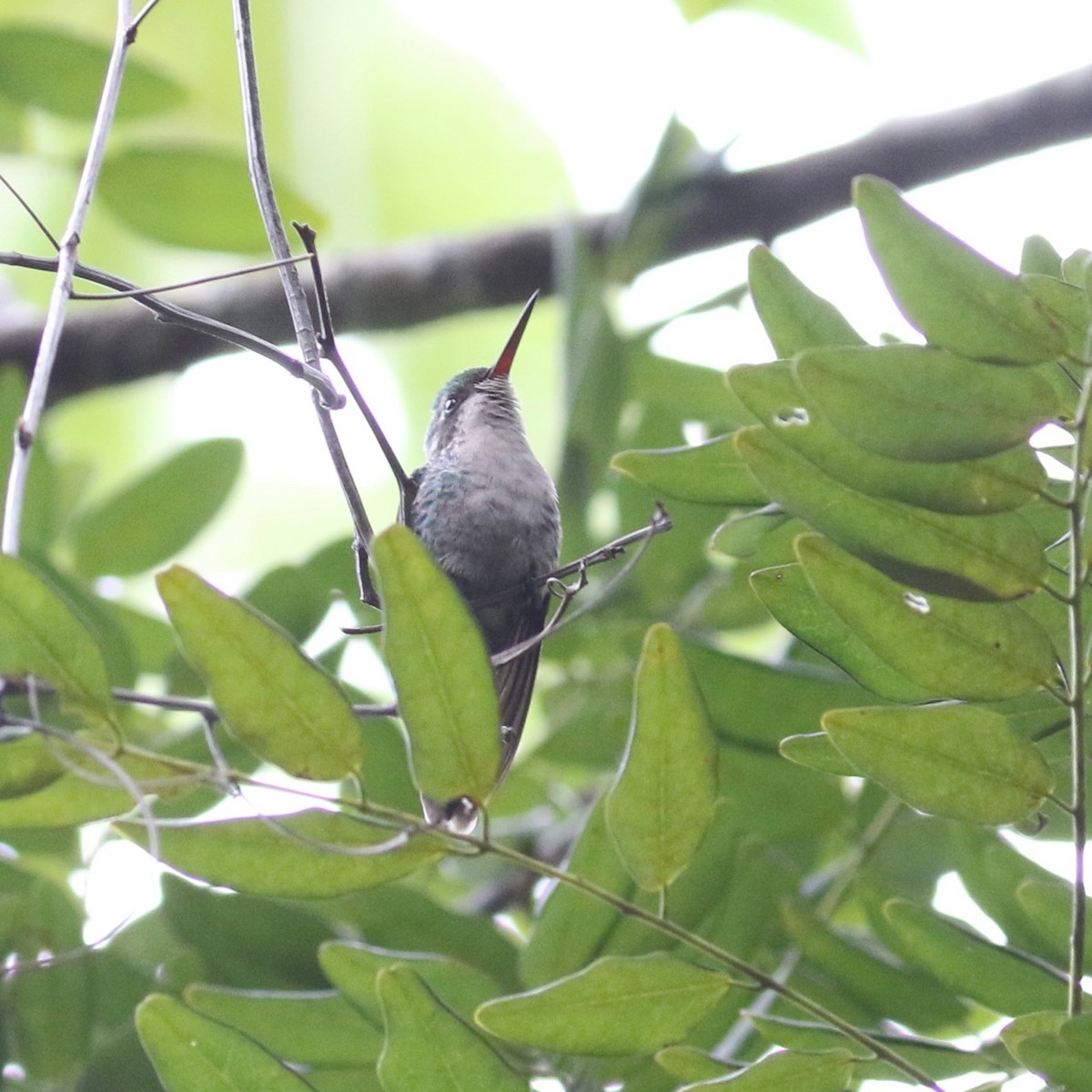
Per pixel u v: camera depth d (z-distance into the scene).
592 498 7.70
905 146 9.48
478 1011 4.18
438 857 3.96
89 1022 6.04
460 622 3.72
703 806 4.12
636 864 4.15
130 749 3.78
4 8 11.47
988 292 3.65
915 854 6.17
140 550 7.39
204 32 11.84
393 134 12.63
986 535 3.83
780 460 3.89
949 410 3.60
